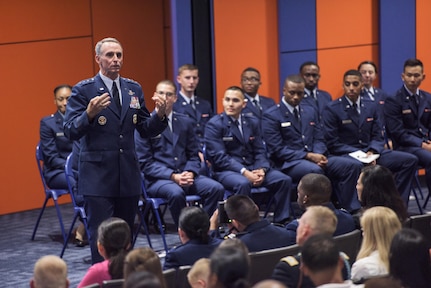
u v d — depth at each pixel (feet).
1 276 26.30
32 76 36.22
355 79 34.09
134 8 38.91
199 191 29.71
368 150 34.09
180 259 18.72
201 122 34.76
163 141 30.12
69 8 36.99
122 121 23.43
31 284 15.65
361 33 41.32
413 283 15.11
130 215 24.40
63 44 36.94
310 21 39.93
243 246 15.93
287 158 32.81
